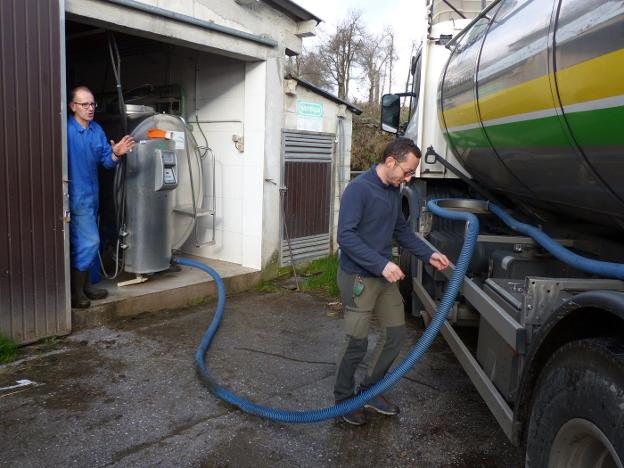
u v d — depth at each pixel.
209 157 6.73
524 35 2.74
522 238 3.58
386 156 2.91
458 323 3.63
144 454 2.89
